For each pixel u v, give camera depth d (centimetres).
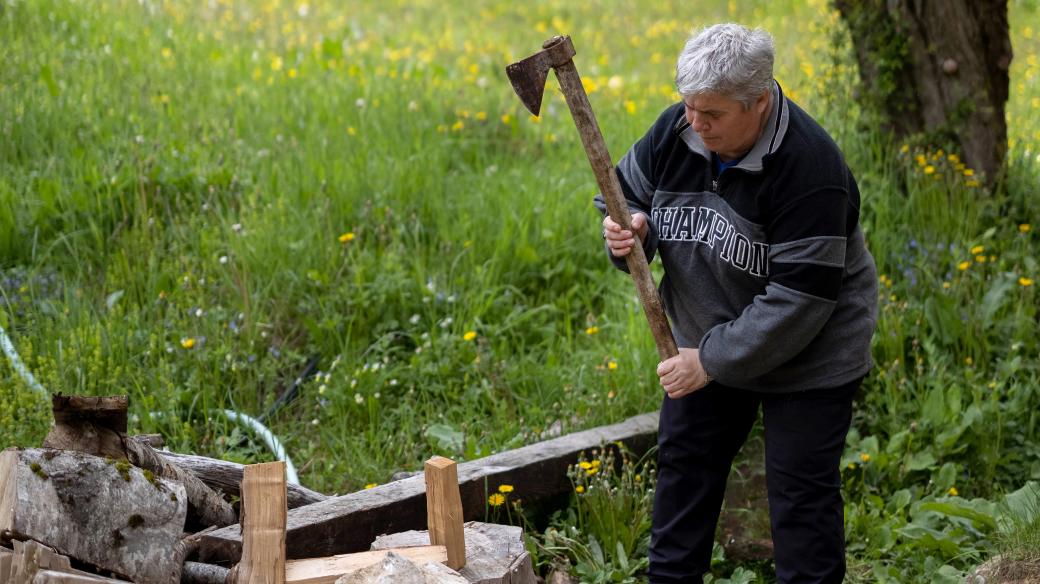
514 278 576
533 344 546
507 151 745
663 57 1150
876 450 458
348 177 629
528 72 307
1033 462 459
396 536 333
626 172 336
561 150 743
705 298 322
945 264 554
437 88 852
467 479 390
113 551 277
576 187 664
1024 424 473
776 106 296
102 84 736
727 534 424
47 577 246
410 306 537
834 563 325
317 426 471
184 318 502
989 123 611
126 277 529
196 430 455
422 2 1409
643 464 444
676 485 347
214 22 1024
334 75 856
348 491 433
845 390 322
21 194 582
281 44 961
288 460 430
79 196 571
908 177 599
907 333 511
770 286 300
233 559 326
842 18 638
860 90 636
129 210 580
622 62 1120
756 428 472
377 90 822
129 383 463
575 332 561
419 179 641
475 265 571
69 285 527
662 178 322
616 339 523
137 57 823
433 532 301
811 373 321
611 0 1461
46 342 464
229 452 429
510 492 400
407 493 369
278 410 475
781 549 329
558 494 423
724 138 293
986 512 418
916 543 407
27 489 264
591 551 393
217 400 471
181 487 298
